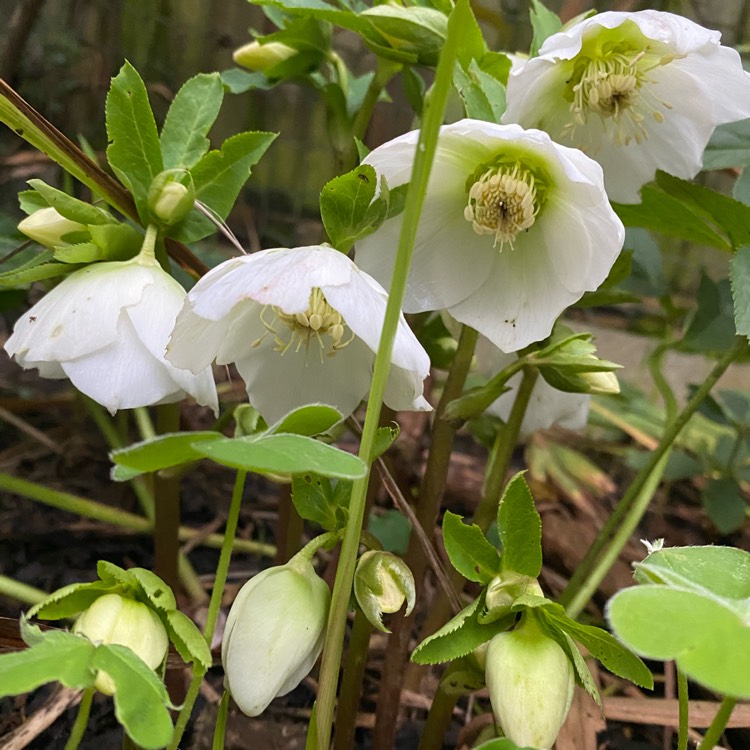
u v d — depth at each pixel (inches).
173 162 9.7
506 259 9.2
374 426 5.9
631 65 9.8
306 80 12.9
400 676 10.2
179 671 10.7
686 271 26.4
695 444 20.8
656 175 10.2
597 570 12.7
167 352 7.3
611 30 10.0
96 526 14.9
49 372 9.6
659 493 19.6
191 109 9.9
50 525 14.8
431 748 9.6
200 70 22.6
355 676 9.8
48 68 21.7
